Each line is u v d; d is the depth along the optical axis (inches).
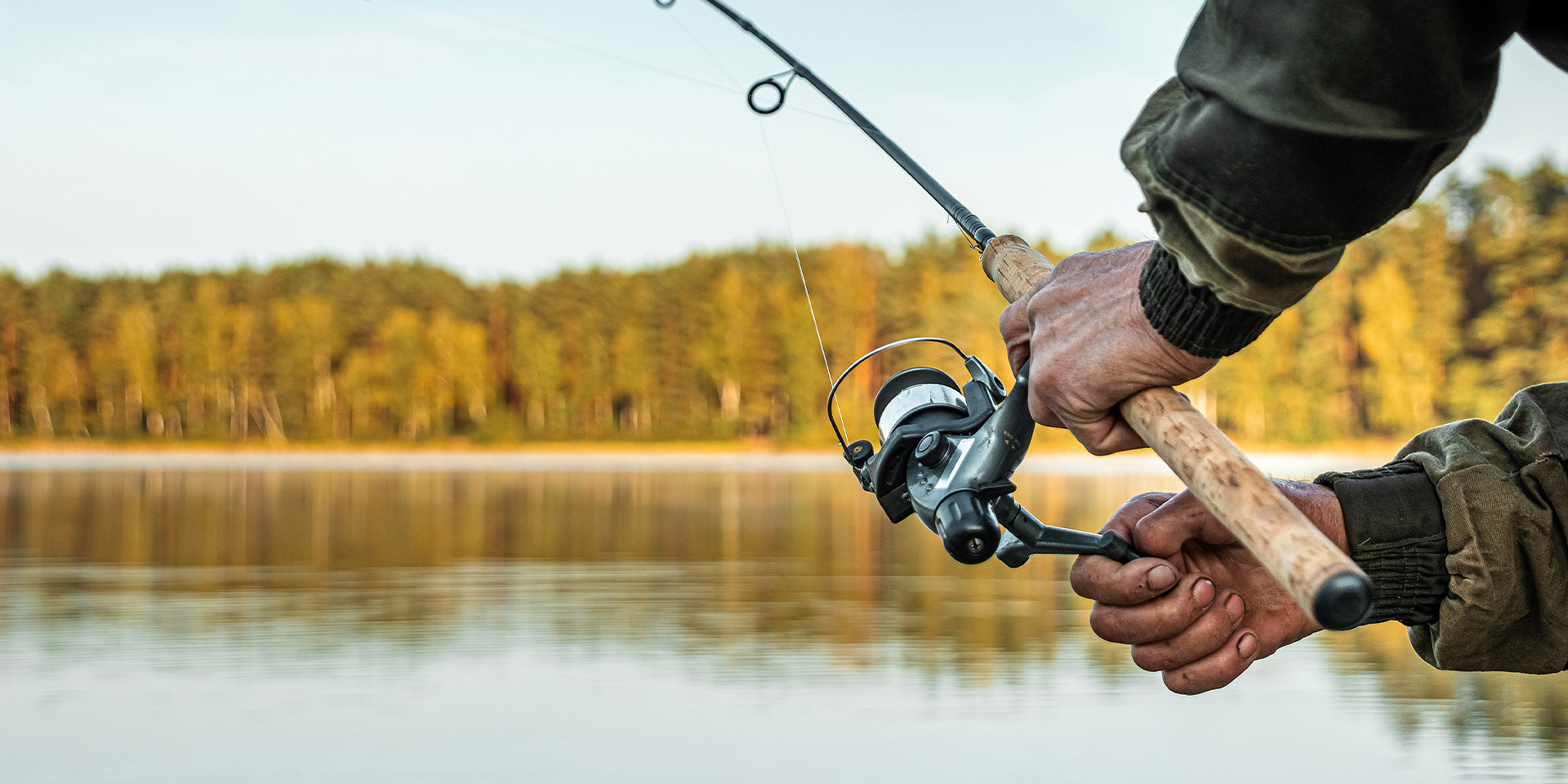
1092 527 734.5
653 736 260.5
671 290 3324.3
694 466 2438.5
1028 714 280.7
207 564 608.4
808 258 3240.7
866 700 295.6
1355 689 308.5
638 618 424.5
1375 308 2308.1
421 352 3410.4
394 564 609.0
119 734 261.1
